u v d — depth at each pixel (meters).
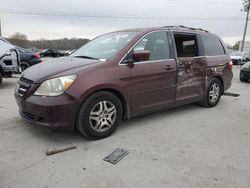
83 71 3.50
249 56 27.48
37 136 3.82
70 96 3.35
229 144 3.71
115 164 3.06
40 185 2.62
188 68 4.82
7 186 2.59
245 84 9.88
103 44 4.48
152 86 4.23
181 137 3.94
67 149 3.40
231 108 5.73
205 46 5.32
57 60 4.24
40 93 3.38
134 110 4.09
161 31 4.51
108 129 3.82
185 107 5.67
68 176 2.79
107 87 3.64
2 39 7.82
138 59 3.82
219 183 2.71
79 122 3.52
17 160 3.11
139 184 2.67
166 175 2.84
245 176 2.86
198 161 3.17
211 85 5.53
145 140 3.78
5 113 4.89
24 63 10.93
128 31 4.55
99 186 2.62
